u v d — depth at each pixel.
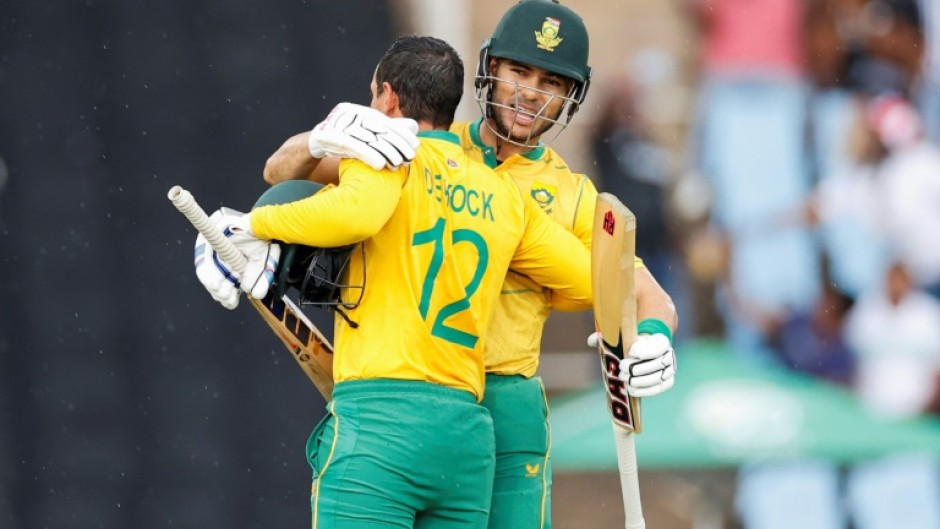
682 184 28.77
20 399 26.27
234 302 12.46
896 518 28.59
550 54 13.09
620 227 12.66
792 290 28.84
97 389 26.42
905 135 28.88
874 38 28.89
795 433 28.73
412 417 12.31
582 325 28.39
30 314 26.41
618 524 28.03
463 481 12.58
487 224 12.73
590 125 28.75
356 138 11.88
